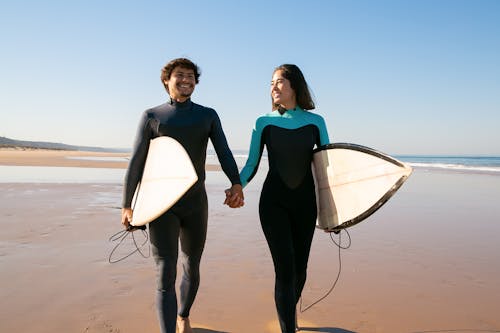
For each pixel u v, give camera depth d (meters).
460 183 12.80
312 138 2.51
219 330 2.45
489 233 5.15
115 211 6.42
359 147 2.46
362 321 2.57
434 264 3.78
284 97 2.51
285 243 2.25
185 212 2.31
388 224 5.75
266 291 3.07
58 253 3.96
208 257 3.95
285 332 2.12
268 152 2.52
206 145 2.49
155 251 2.22
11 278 3.22
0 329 2.37
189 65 2.38
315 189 2.56
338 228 2.49
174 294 2.20
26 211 6.24
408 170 2.23
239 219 6.03
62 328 2.40
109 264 3.64
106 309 2.67
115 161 26.81
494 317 2.62
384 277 3.42
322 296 2.98
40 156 33.47
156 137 2.39
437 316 2.63
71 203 7.20
